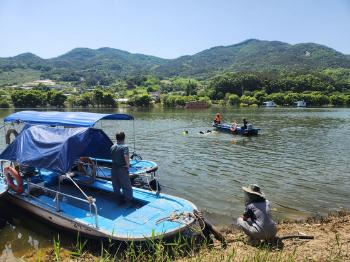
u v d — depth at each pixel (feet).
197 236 32.78
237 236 34.30
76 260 31.04
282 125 160.25
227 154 83.41
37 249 33.63
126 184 38.34
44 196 42.09
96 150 49.47
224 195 50.80
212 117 216.54
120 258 30.91
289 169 67.82
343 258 28.30
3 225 39.40
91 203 33.09
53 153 37.81
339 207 45.80
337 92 499.51
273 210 44.60
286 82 512.22
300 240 33.04
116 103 368.89
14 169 42.52
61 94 359.87
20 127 127.03
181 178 60.54
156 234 30.60
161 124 165.89
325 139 110.01
